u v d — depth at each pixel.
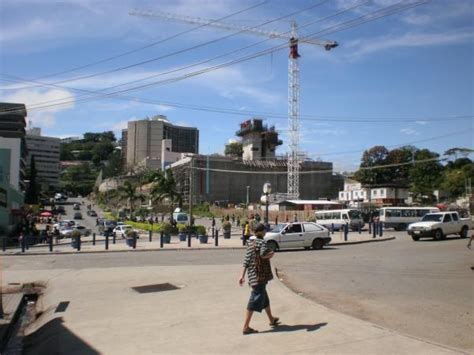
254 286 8.79
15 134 93.56
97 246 34.44
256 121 176.25
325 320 9.28
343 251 26.44
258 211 98.56
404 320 9.77
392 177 140.62
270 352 7.57
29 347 9.42
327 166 162.88
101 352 8.12
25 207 75.06
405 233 46.84
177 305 11.67
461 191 119.25
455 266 18.59
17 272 18.95
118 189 112.94
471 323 9.50
